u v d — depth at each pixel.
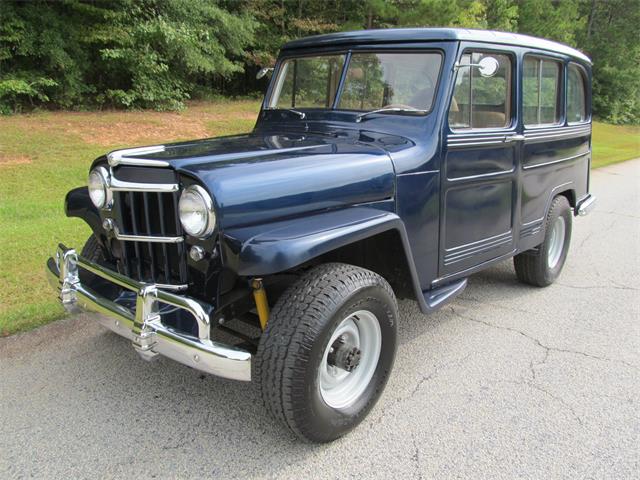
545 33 26.25
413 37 3.46
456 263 3.69
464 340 4.03
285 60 4.13
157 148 2.92
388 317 2.89
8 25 12.48
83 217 3.27
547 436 2.90
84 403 3.05
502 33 3.79
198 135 12.38
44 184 8.09
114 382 3.27
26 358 3.49
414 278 3.14
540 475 2.61
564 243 5.34
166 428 2.86
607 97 32.91
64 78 13.55
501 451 2.77
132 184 2.58
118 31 13.76
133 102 14.59
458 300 4.84
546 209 4.74
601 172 14.04
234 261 2.39
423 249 3.38
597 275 5.62
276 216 2.59
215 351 2.34
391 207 3.11
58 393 3.13
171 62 15.24
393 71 3.52
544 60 4.30
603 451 2.79
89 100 14.44
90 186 2.82
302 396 2.48
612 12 35.31
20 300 4.14
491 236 3.98
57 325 3.91
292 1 19.86
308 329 2.45
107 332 3.86
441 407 3.15
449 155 3.41
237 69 17.05
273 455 2.69
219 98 18.12
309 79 3.96
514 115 3.96
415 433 2.90
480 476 2.59
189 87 16.09
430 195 3.33
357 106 3.69
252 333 3.87
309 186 2.71
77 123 12.11
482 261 3.95
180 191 2.54
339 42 3.77
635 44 33.31
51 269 3.11
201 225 2.40
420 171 3.23
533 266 4.93
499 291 5.09
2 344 3.63
